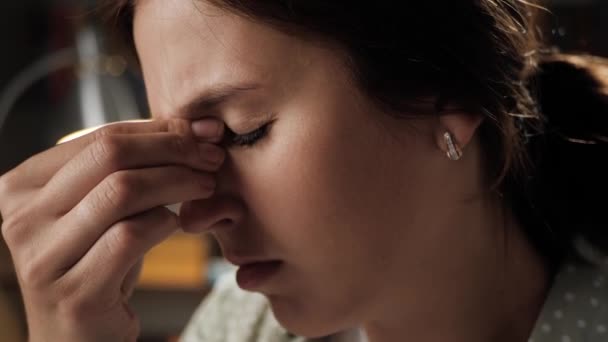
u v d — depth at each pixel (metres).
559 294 0.89
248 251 0.80
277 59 0.73
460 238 0.84
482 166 0.85
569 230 0.93
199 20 0.73
